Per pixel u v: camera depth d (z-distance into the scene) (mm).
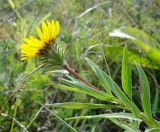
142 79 200
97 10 402
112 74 335
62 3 428
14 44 346
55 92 310
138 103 306
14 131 277
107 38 365
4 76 325
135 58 333
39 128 291
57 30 210
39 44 207
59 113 285
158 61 330
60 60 213
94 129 277
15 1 428
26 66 333
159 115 292
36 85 310
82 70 306
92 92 203
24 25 382
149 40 344
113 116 198
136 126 217
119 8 408
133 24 393
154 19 405
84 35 351
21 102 296
